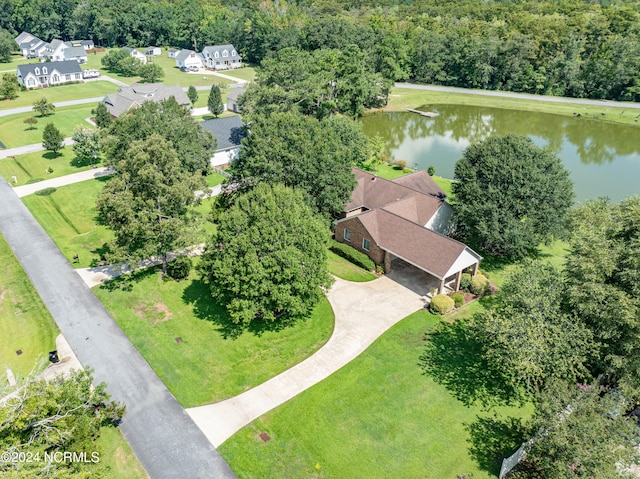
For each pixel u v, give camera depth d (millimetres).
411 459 24766
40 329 34125
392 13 160000
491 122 97375
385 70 109438
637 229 28000
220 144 66000
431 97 114688
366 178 52438
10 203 54250
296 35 134750
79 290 38625
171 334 33750
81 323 34750
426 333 34188
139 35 166000
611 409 22438
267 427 26438
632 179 68000
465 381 30000
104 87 114062
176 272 40031
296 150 43625
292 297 32125
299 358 31688
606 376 28094
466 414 27625
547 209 40625
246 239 32500
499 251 45219
